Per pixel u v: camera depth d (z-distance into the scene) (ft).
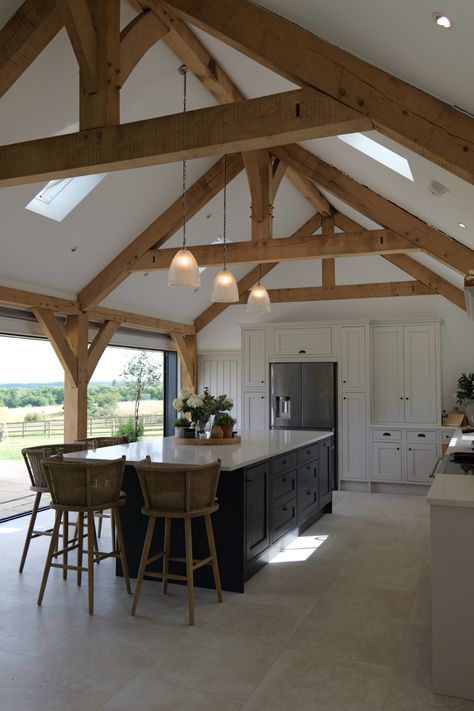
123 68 13.46
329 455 21.49
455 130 9.42
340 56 10.14
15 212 18.31
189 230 25.29
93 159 12.01
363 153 16.03
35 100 15.42
